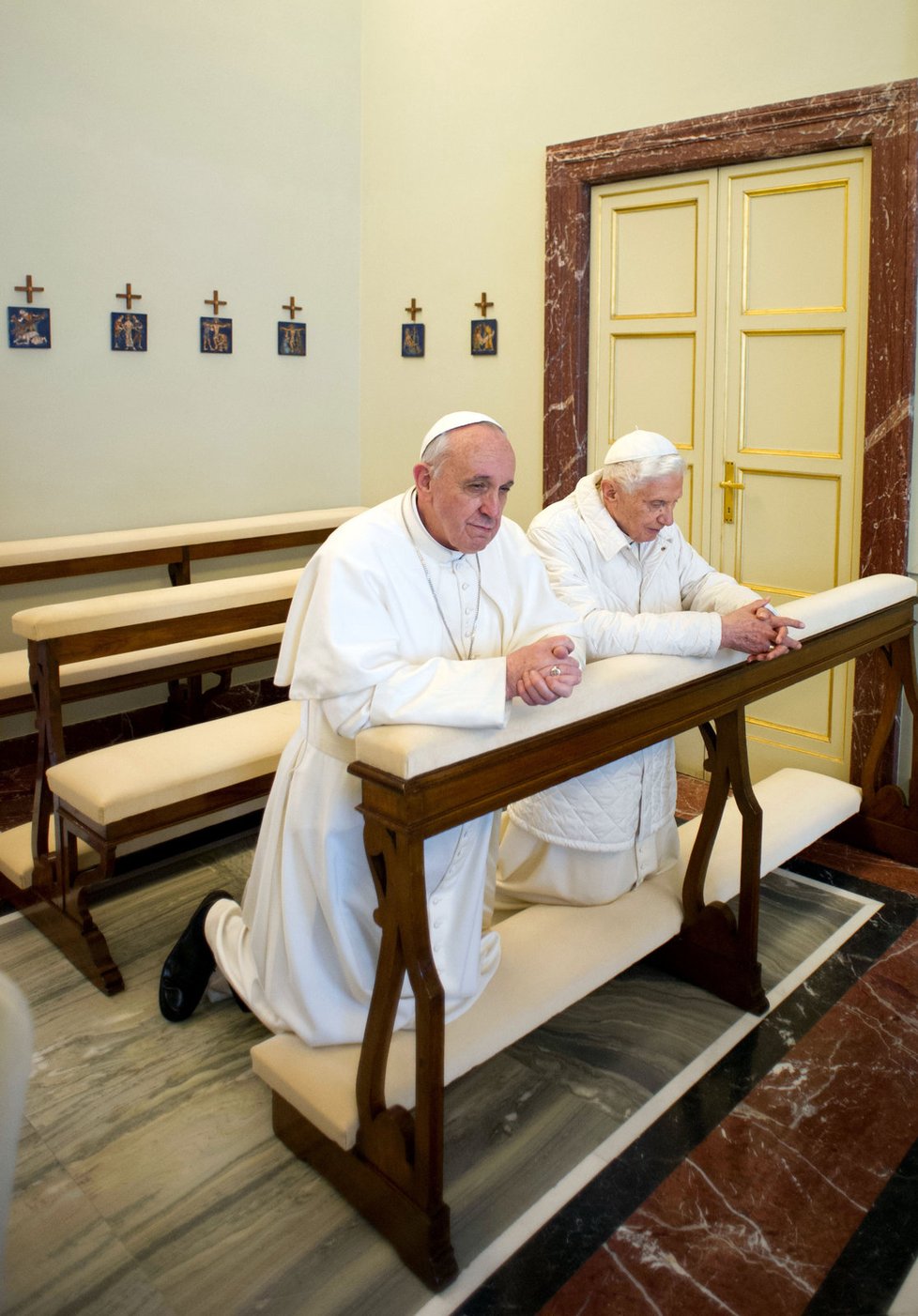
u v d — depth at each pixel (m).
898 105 3.65
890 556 3.89
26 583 4.61
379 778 1.90
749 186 4.16
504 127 4.93
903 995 2.98
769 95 4.02
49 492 4.71
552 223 4.72
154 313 4.93
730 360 4.33
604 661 2.46
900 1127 2.45
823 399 4.09
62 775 2.96
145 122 4.77
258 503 5.50
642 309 4.59
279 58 5.20
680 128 4.24
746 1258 2.08
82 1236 2.14
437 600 2.32
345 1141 2.14
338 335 5.68
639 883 3.00
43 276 4.55
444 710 1.99
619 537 2.83
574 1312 1.96
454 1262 2.04
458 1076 2.21
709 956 2.94
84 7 4.51
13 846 3.39
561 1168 2.32
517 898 3.01
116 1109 2.53
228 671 5.01
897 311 3.75
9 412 4.54
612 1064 2.67
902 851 3.84
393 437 5.72
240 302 5.24
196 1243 2.13
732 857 3.16
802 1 3.88
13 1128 1.15
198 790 2.98
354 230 5.65
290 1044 2.35
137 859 3.81
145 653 4.17
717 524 4.49
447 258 5.28
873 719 4.03
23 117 4.40
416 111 5.28
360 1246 2.12
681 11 4.21
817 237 4.02
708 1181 2.28
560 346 4.78
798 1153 2.37
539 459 5.08
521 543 2.46
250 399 5.37
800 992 2.99
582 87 4.60
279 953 2.34
